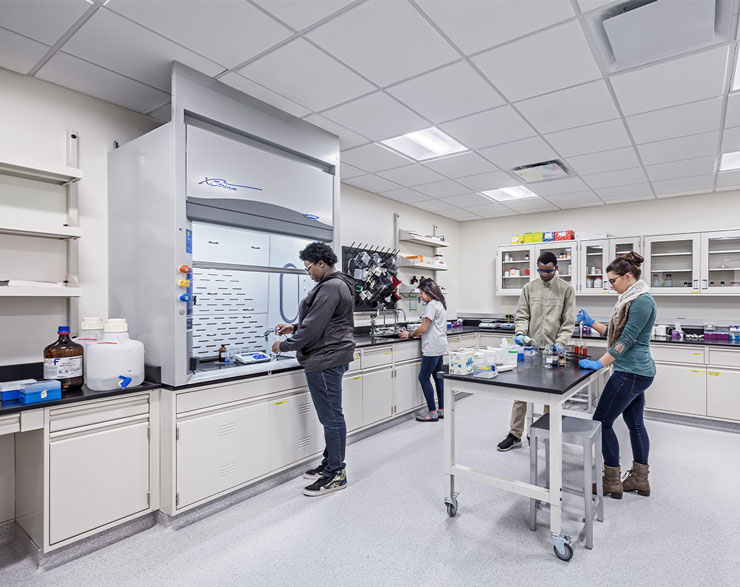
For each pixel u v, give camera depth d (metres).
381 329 4.52
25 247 2.10
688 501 2.30
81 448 1.81
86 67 2.07
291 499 2.34
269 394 2.45
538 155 3.36
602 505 2.08
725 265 4.23
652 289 4.40
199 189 2.13
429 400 3.81
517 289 5.41
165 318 2.06
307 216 2.76
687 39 1.85
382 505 2.27
